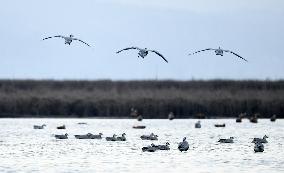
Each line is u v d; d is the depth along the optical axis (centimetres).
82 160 7425
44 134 10619
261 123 13962
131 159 7525
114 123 13550
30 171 6706
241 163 7294
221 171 6781
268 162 7381
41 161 7331
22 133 10800
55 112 15025
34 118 14750
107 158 7581
